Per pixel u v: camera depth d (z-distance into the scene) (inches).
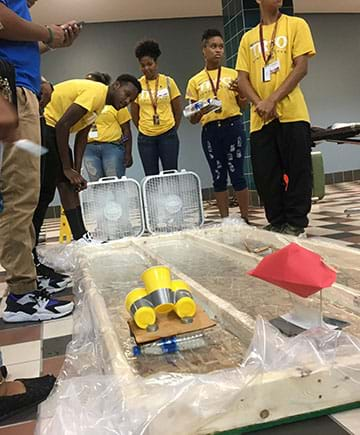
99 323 39.8
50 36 52.8
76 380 30.2
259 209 170.9
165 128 131.6
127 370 30.4
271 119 85.9
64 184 90.0
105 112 135.3
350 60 271.0
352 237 90.2
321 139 100.3
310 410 28.1
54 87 84.4
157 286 39.4
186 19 248.8
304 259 34.5
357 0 248.4
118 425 25.8
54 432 25.7
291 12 178.7
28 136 49.8
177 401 26.5
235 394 27.1
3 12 46.9
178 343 36.4
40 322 56.2
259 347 31.1
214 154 119.5
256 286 52.4
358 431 26.5
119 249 86.4
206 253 75.1
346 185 251.6
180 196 111.8
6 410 33.4
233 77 117.3
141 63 130.0
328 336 32.4
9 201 52.6
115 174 139.7
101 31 241.9
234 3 185.9
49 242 130.2
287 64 86.4
